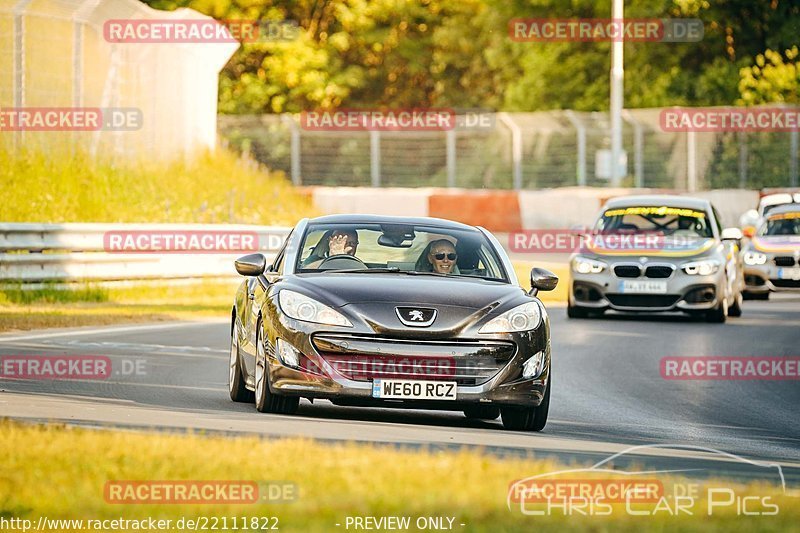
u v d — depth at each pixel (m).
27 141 92.38
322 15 185.25
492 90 194.12
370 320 33.59
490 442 31.36
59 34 94.38
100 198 93.12
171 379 42.94
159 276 78.12
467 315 34.00
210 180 103.75
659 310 70.44
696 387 47.09
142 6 100.38
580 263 71.81
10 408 33.09
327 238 37.44
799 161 139.00
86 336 55.50
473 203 122.00
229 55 108.81
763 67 165.62
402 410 38.22
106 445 25.47
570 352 55.97
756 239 88.50
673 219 74.81
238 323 38.69
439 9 192.62
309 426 32.12
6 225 69.19
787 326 70.06
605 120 137.00
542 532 20.39
